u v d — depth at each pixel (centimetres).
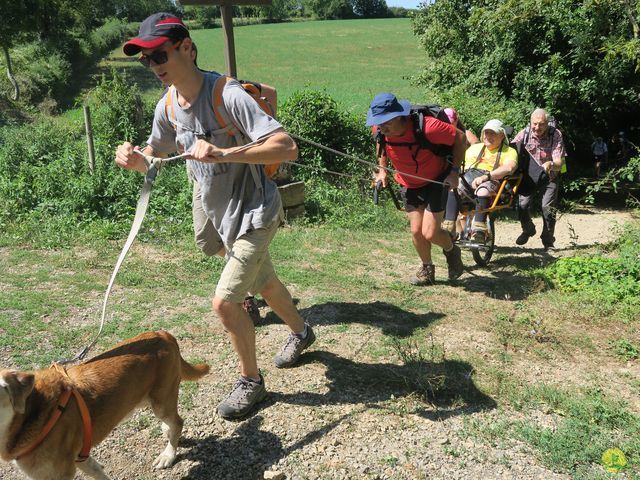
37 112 2589
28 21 3150
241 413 380
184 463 344
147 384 319
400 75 4216
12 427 261
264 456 351
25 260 645
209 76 350
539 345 507
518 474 343
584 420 397
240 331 378
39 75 3145
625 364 486
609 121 1662
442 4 1614
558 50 1371
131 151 356
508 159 755
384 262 742
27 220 770
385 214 994
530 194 833
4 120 2217
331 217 947
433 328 529
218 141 357
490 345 502
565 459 354
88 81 3844
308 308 557
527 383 442
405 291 628
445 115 606
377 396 413
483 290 648
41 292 558
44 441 269
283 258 714
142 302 548
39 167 933
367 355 471
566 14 1304
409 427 381
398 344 471
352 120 1220
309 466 344
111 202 839
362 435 371
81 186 823
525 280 687
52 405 271
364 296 602
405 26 8825
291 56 5550
